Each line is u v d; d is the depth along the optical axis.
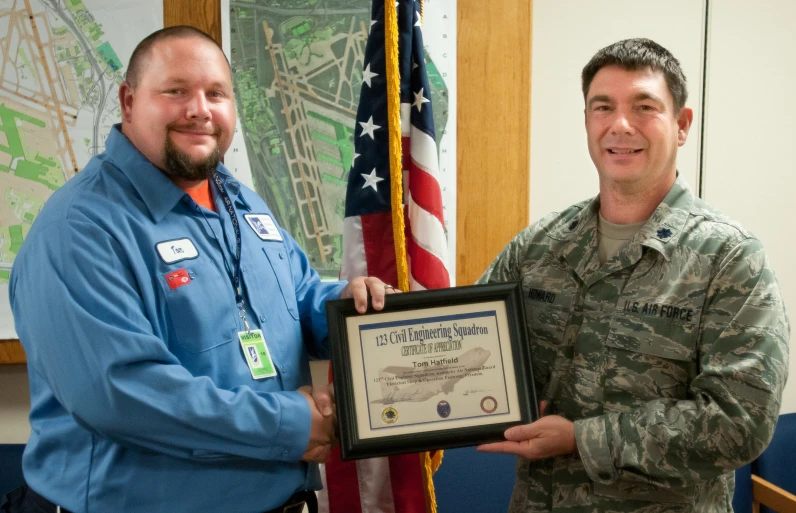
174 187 1.33
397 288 1.65
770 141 2.22
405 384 1.31
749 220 2.24
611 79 1.24
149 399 1.15
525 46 2.06
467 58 2.06
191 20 2.05
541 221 1.46
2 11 2.01
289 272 1.51
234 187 1.49
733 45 2.19
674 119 1.25
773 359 1.11
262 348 1.34
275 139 2.09
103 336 1.14
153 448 1.19
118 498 1.21
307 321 1.53
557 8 2.14
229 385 1.29
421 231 1.66
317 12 2.06
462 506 1.96
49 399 1.31
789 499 1.85
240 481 1.26
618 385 1.23
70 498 1.24
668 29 2.17
